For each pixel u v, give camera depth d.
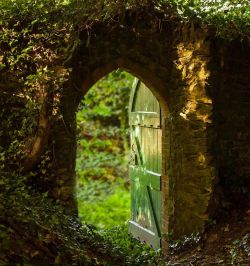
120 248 5.55
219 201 6.29
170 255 6.30
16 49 5.67
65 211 5.58
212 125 6.16
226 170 6.45
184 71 6.30
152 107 7.07
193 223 6.28
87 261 4.33
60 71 5.50
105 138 13.55
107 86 12.49
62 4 5.71
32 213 4.51
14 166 5.60
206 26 6.05
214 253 5.74
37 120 5.58
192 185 6.29
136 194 7.80
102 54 6.11
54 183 5.79
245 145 6.54
